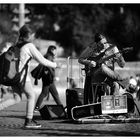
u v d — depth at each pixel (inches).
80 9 3550.7
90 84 711.7
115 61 711.1
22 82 615.8
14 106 1083.3
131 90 738.2
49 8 3523.6
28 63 617.0
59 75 2177.7
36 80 882.8
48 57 877.2
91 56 705.0
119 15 3449.8
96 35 706.2
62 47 3609.7
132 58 3366.1
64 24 3531.0
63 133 583.2
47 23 3560.5
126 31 3390.7
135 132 593.3
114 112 698.2
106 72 693.3
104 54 695.7
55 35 3580.2
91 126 653.3
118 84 713.0
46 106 754.8
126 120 690.8
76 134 573.9
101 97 693.3
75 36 3499.0
